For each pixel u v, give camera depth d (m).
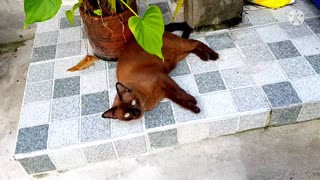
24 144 0.69
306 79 0.74
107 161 0.74
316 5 0.91
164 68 0.76
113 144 0.69
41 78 0.84
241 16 0.89
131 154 0.73
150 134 0.69
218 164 0.70
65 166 0.72
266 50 0.82
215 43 0.86
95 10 0.74
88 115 0.74
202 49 0.83
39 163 0.70
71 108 0.76
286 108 0.70
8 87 0.95
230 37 0.87
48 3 0.54
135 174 0.71
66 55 0.89
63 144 0.69
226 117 0.70
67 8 1.04
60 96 0.79
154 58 0.75
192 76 0.79
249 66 0.79
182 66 0.81
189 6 0.85
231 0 0.83
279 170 0.68
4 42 1.10
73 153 0.69
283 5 0.94
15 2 1.00
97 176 0.71
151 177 0.70
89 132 0.70
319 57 0.79
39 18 0.54
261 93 0.73
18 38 1.10
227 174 0.68
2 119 0.87
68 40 0.94
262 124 0.74
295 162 0.69
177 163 0.71
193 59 0.83
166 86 0.72
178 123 0.69
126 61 0.74
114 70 0.83
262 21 0.91
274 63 0.79
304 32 0.86
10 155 0.78
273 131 0.74
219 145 0.73
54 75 0.84
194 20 0.86
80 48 0.91
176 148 0.74
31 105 0.77
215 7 0.84
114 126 0.71
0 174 0.74
